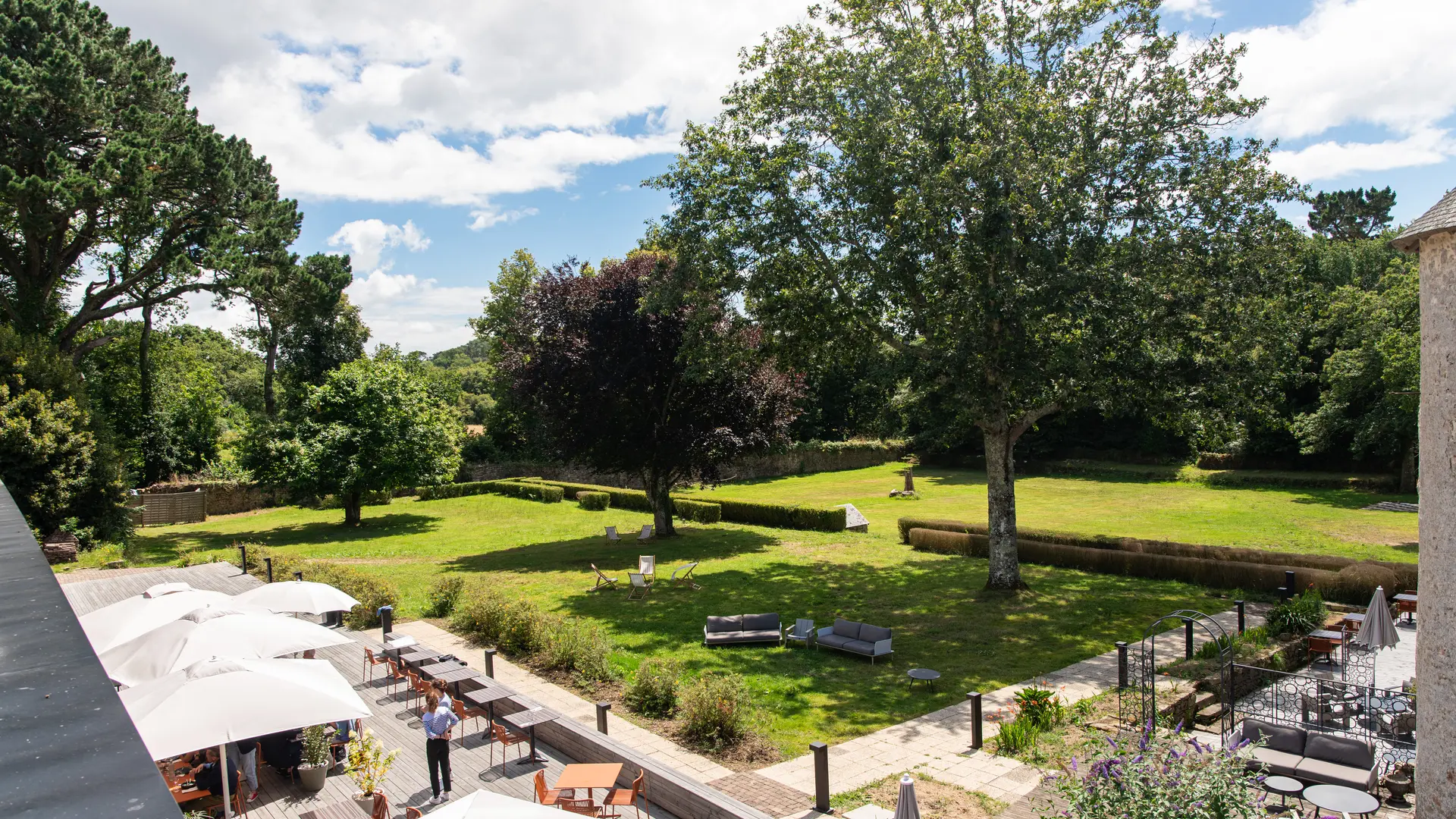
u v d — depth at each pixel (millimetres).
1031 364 19047
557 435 31844
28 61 31703
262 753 12117
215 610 13281
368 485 40562
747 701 14328
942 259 21188
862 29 22062
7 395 28203
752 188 22422
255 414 44344
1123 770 7512
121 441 44312
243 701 9852
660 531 34562
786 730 13750
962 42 21188
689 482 35250
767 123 22922
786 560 28906
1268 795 11281
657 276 26453
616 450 31562
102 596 21938
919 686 15703
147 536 39906
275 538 38906
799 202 22672
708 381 31078
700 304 25156
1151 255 20047
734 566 27906
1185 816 7082
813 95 22312
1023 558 27703
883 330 23453
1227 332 20531
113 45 35969
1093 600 21969
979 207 19484
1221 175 19906
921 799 10914
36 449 27766
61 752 1069
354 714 10180
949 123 20438
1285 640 17047
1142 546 26281
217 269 34469
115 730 1188
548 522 42281
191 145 33125
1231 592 22578
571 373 30469
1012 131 20062
